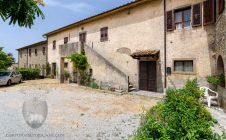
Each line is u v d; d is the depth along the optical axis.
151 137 2.55
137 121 7.38
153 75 13.52
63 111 8.98
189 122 2.76
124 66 15.68
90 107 9.75
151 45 13.67
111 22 16.83
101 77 15.98
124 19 15.69
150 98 11.86
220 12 8.36
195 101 4.70
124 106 9.91
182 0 11.86
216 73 9.63
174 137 2.53
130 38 15.20
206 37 10.71
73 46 18.91
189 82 7.47
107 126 6.87
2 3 2.43
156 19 13.34
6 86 18.03
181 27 12.06
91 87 16.25
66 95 13.16
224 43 7.56
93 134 6.12
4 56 25.42
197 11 11.09
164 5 12.77
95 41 18.56
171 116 3.09
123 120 7.55
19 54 38.28
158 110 3.93
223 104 8.05
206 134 2.53
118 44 16.17
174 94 5.00
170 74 12.39
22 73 24.03
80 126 6.90
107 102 10.90
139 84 14.54
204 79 10.73
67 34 22.64
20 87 17.23
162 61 12.94
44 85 18.47
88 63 17.34
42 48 28.97
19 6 2.47
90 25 19.16
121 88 14.32
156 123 2.74
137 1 13.93
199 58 11.00
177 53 12.06
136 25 14.74
